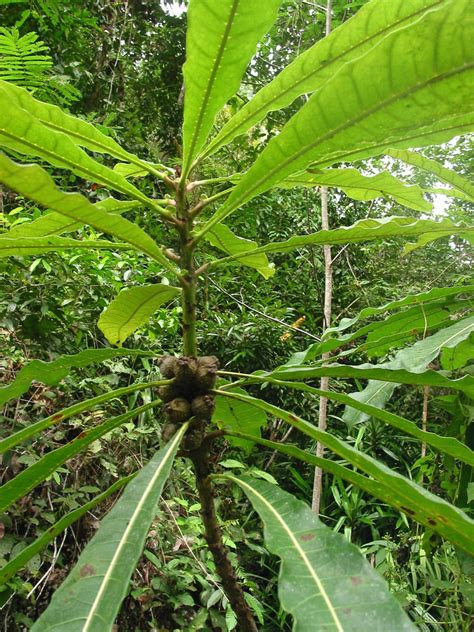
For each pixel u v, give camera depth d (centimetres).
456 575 178
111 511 62
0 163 57
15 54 222
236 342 373
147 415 262
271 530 60
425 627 212
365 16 69
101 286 253
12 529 212
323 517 323
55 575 217
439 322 132
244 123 86
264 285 454
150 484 66
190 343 89
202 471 85
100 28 448
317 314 452
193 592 253
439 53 50
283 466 358
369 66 53
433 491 189
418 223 99
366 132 60
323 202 276
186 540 242
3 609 201
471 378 83
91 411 245
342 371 86
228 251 123
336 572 52
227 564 85
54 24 349
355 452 65
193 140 80
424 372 83
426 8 67
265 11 61
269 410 80
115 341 120
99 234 272
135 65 537
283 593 50
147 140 479
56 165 78
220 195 88
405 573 230
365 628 45
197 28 63
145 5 550
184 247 88
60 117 86
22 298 225
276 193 464
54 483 232
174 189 89
